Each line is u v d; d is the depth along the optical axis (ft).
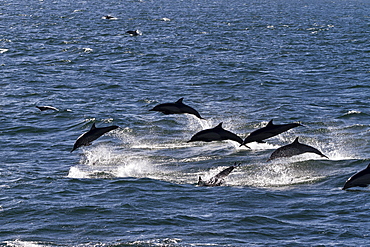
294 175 277.03
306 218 222.28
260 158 302.04
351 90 486.38
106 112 403.13
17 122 380.58
